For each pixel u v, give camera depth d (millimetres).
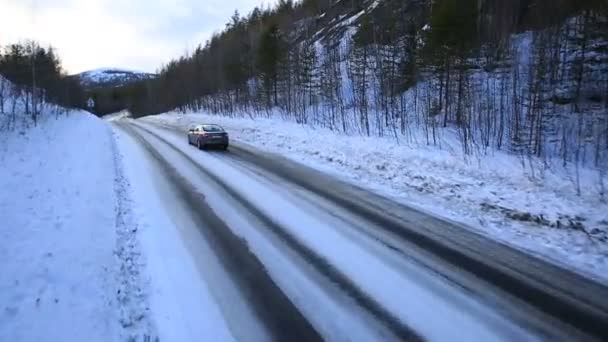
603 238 6605
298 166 14094
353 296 4820
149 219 7781
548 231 7113
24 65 46250
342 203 9078
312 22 58812
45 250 5715
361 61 33000
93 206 8156
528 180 10344
